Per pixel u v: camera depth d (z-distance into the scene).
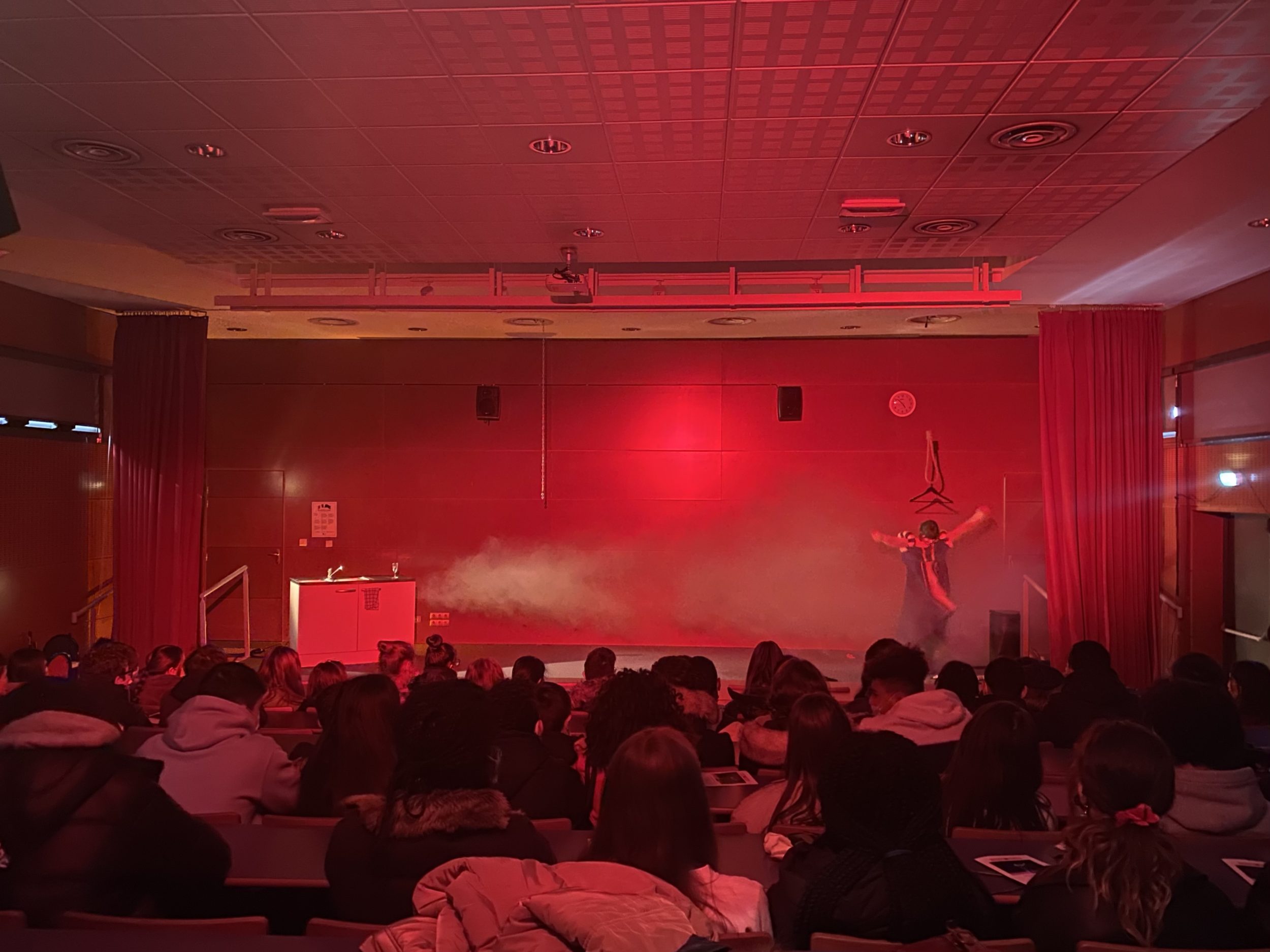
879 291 9.03
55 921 2.21
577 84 4.50
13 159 5.55
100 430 11.23
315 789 3.27
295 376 12.59
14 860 2.22
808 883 2.03
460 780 2.14
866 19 3.86
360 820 2.22
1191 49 4.13
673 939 1.20
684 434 12.31
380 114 4.87
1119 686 4.96
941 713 3.84
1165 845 1.94
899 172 5.76
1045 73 4.38
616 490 12.36
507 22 3.89
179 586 10.86
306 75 4.42
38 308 9.98
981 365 12.05
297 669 6.04
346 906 2.16
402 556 12.48
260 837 2.84
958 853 2.68
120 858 2.25
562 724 4.67
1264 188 6.28
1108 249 7.85
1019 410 12.01
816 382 12.20
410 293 9.75
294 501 12.56
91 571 11.03
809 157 5.50
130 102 4.74
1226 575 10.07
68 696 2.42
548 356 12.44
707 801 1.76
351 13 3.83
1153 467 10.23
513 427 12.46
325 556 12.52
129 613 10.86
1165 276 8.88
